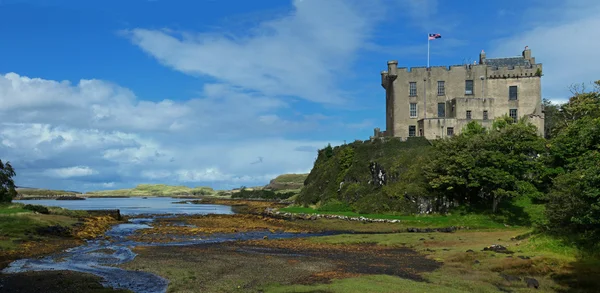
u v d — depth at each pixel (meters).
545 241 29.00
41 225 42.62
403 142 77.38
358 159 80.25
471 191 59.06
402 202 62.12
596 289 20.77
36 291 21.66
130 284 23.19
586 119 55.03
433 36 83.19
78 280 23.83
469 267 26.36
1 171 60.62
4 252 32.41
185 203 148.75
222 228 52.84
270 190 183.38
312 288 21.28
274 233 48.84
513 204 56.94
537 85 80.25
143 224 59.62
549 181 56.69
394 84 83.88
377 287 21.05
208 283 23.17
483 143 56.69
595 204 26.12
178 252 33.78
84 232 45.53
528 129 58.06
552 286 21.61
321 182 86.94
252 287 22.20
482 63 85.69
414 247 35.56
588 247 26.69
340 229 52.12
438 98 82.38
